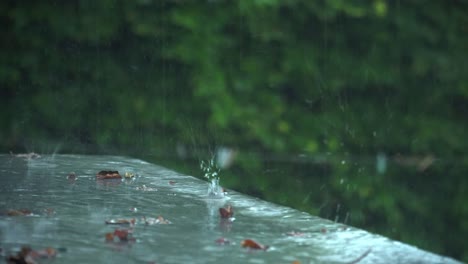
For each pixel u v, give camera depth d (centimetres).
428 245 1225
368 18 1719
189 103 1605
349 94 1716
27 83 1555
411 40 1730
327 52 1698
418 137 1720
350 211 1304
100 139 1572
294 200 1327
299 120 1669
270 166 1531
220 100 1598
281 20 1664
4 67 1545
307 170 1518
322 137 1667
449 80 1739
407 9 1736
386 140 1709
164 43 1608
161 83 1605
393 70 1730
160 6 1611
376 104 1725
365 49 1723
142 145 1579
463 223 1366
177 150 1573
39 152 1485
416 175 1540
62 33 1580
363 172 1507
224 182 1379
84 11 1595
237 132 1606
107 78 1593
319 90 1688
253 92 1628
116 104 1588
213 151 1555
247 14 1633
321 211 1293
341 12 1709
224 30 1628
